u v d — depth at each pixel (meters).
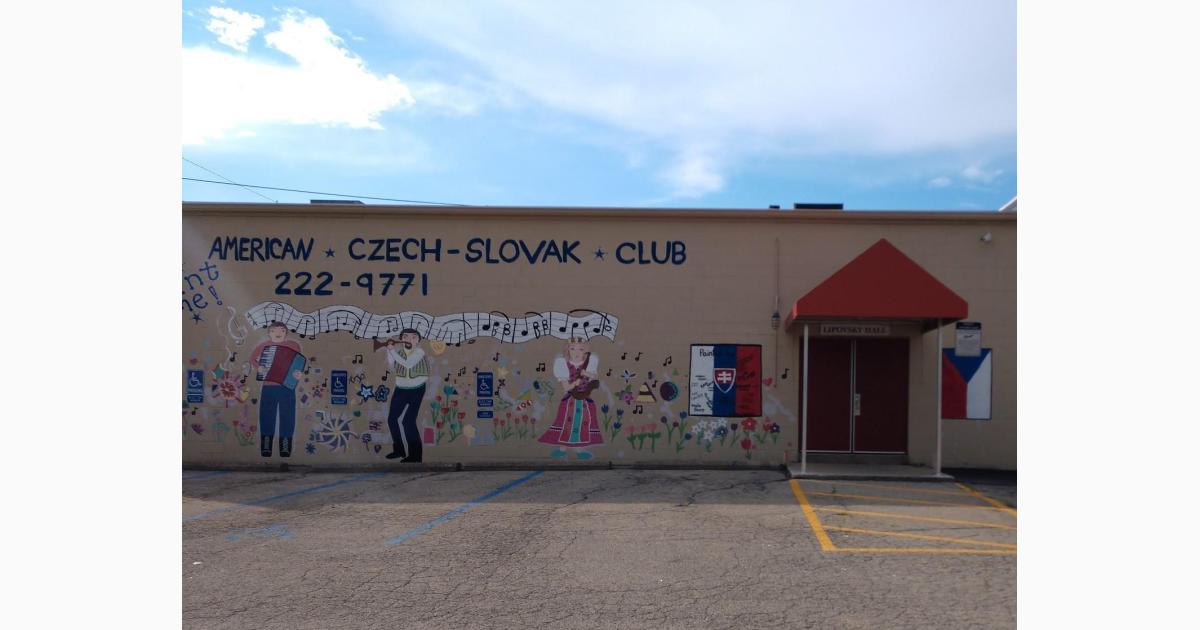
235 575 6.61
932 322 12.96
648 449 13.23
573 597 5.95
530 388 13.38
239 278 13.69
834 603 5.74
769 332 13.28
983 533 7.94
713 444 13.19
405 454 13.39
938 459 11.66
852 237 13.31
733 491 10.56
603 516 8.89
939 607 5.63
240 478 12.29
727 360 13.28
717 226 13.43
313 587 6.27
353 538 7.91
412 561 7.01
